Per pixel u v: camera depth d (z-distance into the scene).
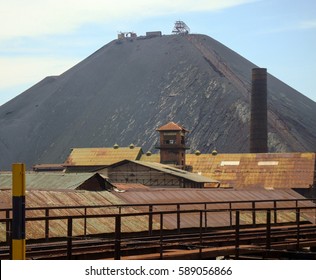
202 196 46.84
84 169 147.25
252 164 136.38
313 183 129.12
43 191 36.78
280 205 51.12
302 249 34.91
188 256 24.81
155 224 35.91
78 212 35.06
